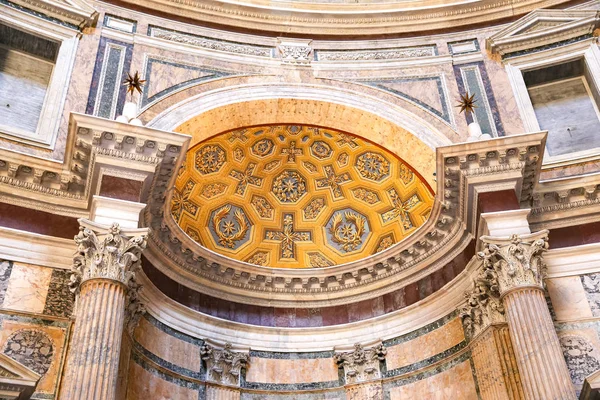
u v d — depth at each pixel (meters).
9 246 11.30
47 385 10.32
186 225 16.44
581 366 11.53
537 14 16.19
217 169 16.81
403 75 16.27
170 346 13.82
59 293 11.23
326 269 16.11
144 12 16.09
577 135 14.86
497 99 15.52
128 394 12.08
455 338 13.73
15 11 14.13
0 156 11.55
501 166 12.62
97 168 11.50
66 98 13.77
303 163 17.66
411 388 14.20
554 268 12.71
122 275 10.46
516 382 11.55
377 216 17.25
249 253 17.34
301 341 15.68
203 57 15.89
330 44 17.00
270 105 15.79
